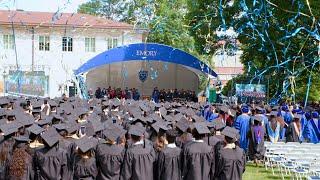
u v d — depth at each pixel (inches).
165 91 1486.2
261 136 575.8
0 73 1524.4
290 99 1121.4
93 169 333.7
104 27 1593.3
